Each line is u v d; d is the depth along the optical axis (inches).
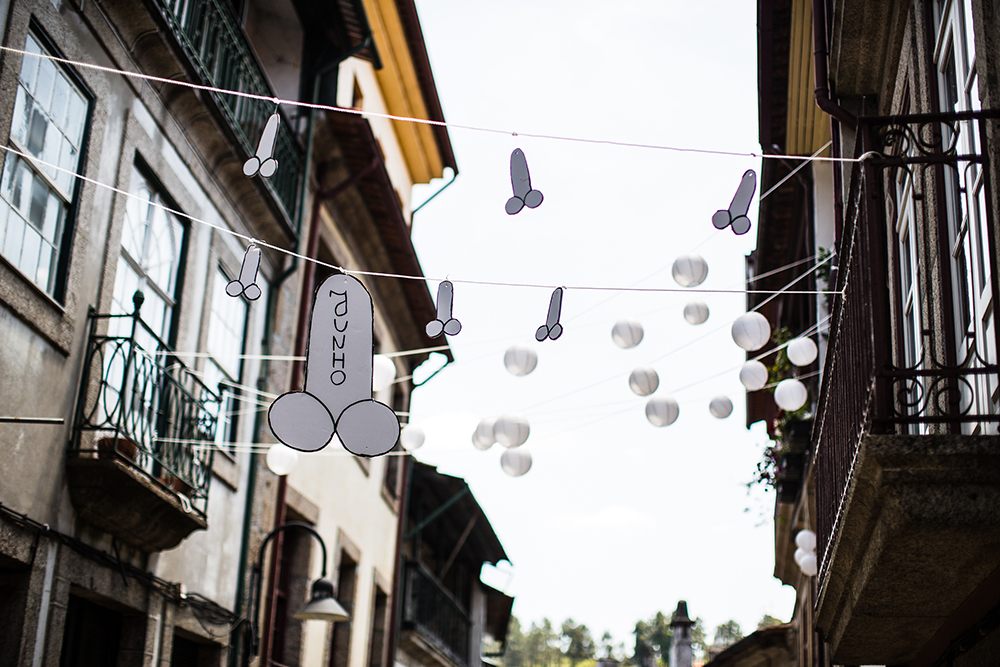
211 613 402.3
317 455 537.3
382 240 611.8
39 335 294.8
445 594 796.0
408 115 724.7
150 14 343.0
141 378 350.9
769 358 597.6
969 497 169.2
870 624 226.8
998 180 183.5
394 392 702.5
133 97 348.8
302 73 506.9
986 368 175.8
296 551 517.0
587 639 3521.2
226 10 406.9
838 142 342.3
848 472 232.5
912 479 169.8
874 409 182.2
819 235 447.8
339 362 193.3
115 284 340.2
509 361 260.7
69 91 314.2
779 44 427.2
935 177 229.1
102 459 303.9
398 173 750.5
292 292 492.4
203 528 360.8
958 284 221.8
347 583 601.3
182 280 385.1
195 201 395.9
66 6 310.0
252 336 453.1
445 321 231.0
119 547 336.2
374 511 647.8
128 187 346.3
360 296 195.9
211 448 384.2
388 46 653.3
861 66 315.3
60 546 301.7
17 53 282.7
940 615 216.4
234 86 419.8
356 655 604.7
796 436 448.8
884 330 181.6
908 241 269.9
